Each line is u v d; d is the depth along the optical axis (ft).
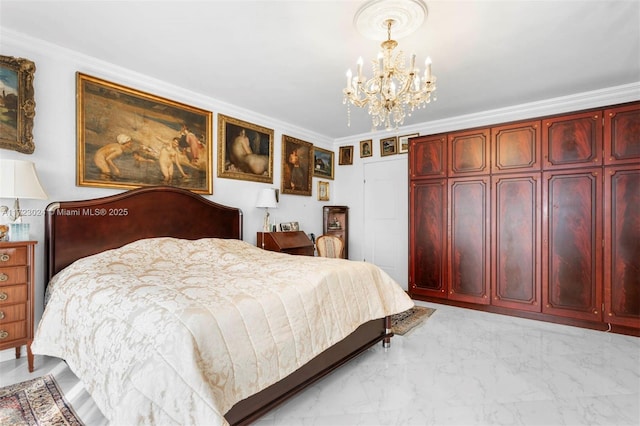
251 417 5.17
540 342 9.29
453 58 9.25
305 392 6.68
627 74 10.34
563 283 10.77
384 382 7.06
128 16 7.29
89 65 9.29
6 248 7.07
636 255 9.67
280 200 15.49
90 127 9.25
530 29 7.77
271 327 5.51
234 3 6.80
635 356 8.34
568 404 6.21
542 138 11.15
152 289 5.49
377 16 7.09
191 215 11.30
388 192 17.12
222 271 7.70
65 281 7.08
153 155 10.65
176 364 4.10
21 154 8.14
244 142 13.66
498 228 11.94
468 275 12.57
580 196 10.50
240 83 11.06
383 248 17.31
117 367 4.35
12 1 6.72
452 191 12.97
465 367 7.75
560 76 10.49
